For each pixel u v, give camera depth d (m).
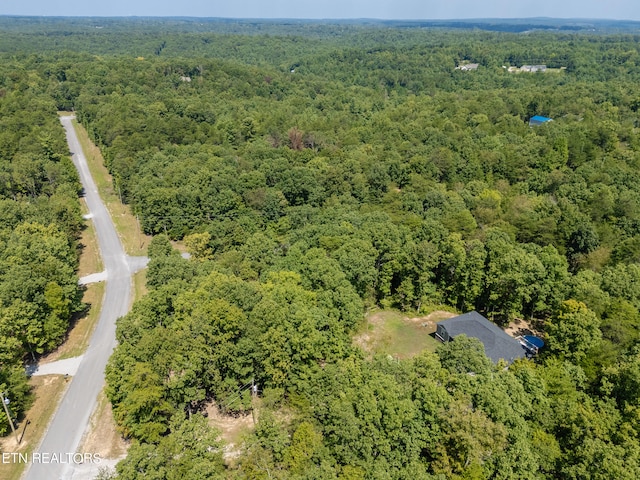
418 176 98.94
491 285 62.59
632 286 57.72
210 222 86.44
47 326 55.47
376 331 62.06
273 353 44.03
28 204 83.00
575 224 75.25
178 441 33.97
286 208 88.94
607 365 47.47
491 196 89.62
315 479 33.34
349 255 60.97
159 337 42.78
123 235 91.00
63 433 45.00
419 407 38.53
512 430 37.16
